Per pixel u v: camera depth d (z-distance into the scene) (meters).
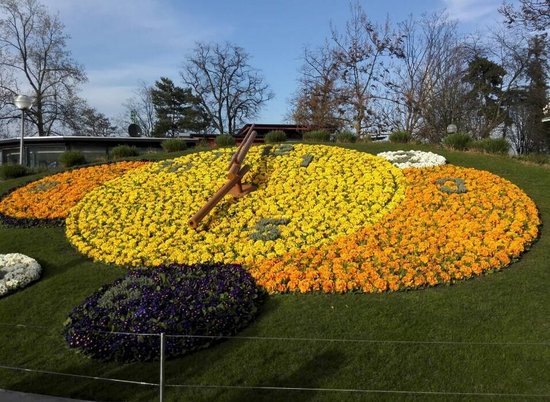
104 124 52.41
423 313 7.49
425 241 9.74
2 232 12.95
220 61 61.88
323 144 19.53
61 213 13.59
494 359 6.34
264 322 7.63
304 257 9.48
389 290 8.25
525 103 39.88
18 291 9.73
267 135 20.48
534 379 5.96
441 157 16.16
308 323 7.48
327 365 6.43
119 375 6.66
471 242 9.60
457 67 37.50
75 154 19.70
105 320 7.36
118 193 14.49
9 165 19.88
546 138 43.28
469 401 5.64
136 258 10.45
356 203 12.12
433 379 6.05
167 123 65.19
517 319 7.24
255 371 6.44
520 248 9.41
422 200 12.05
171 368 6.68
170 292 7.88
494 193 12.40
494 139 18.30
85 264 10.64
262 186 13.67
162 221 12.23
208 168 15.82
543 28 26.02
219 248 10.48
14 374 7.00
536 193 13.05
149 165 17.20
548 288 8.11
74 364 7.04
